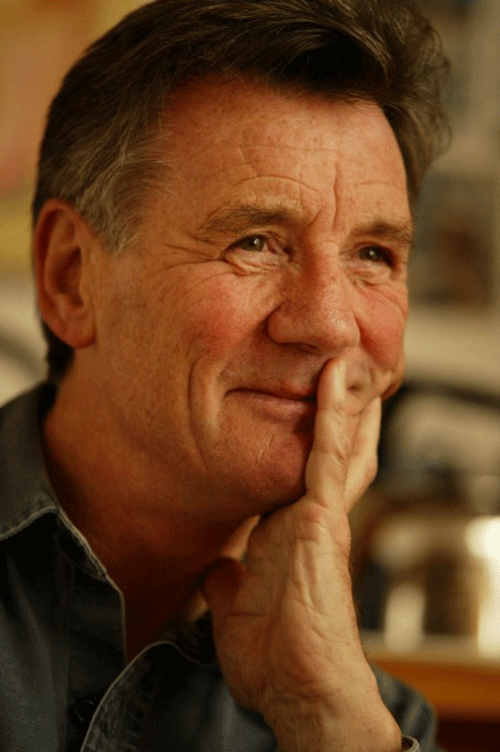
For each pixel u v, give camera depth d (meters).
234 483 0.96
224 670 1.00
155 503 1.01
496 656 1.33
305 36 0.92
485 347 2.66
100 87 1.01
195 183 0.94
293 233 0.95
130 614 1.11
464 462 2.37
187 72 0.95
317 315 0.93
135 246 0.97
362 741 0.91
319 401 0.96
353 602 0.98
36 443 1.05
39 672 0.94
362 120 0.98
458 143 2.59
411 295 2.62
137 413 0.98
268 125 0.93
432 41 1.13
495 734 1.42
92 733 0.95
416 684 1.33
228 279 0.94
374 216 0.98
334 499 0.96
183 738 1.01
